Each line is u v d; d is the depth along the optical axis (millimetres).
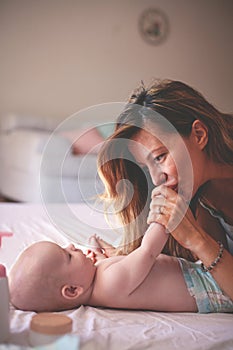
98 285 1045
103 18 5141
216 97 5523
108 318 977
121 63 5242
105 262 1087
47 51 5027
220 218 1180
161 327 939
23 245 1479
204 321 988
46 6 4977
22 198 4008
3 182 4414
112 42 5191
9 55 4914
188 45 5395
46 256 1007
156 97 1149
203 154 1126
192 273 1086
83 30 5105
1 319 813
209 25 5426
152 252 1042
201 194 1166
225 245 1200
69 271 1009
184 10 5340
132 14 5207
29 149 3885
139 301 1043
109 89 5250
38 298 991
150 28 5254
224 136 1152
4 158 4379
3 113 4949
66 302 1022
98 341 837
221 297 1054
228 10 5469
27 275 991
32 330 802
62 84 5113
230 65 5539
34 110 5051
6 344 789
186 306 1059
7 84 4938
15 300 996
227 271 1030
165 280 1059
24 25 4930
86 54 5145
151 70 5324
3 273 1002
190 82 5434
